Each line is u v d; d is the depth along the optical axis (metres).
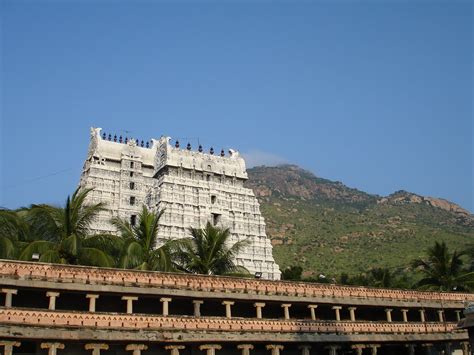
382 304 54.34
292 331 46.38
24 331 34.47
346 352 51.66
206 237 56.66
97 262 46.97
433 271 74.25
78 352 38.19
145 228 54.59
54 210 50.97
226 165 117.94
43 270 37.25
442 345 58.81
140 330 38.91
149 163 128.88
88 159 124.44
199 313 43.31
